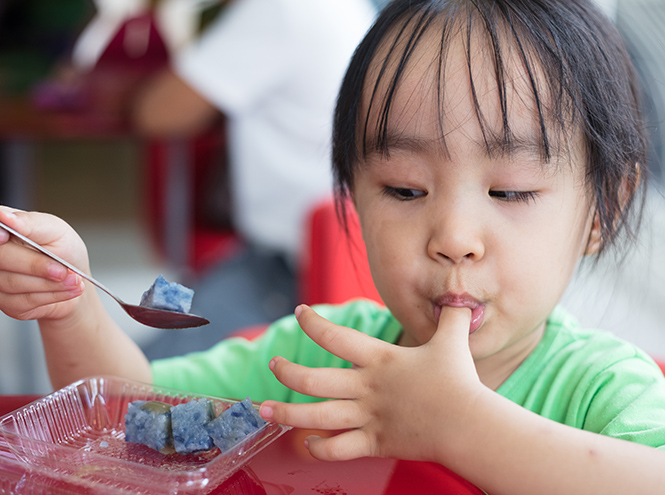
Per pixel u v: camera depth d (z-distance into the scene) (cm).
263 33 222
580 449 70
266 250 230
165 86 239
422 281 84
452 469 72
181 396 85
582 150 85
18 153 276
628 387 89
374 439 74
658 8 207
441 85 80
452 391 72
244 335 136
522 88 80
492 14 84
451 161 80
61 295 81
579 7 90
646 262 201
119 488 68
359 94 90
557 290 86
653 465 70
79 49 367
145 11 350
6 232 80
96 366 99
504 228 81
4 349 290
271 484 72
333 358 113
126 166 605
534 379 97
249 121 230
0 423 77
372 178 88
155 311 78
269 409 73
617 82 90
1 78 333
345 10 235
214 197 278
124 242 430
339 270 155
